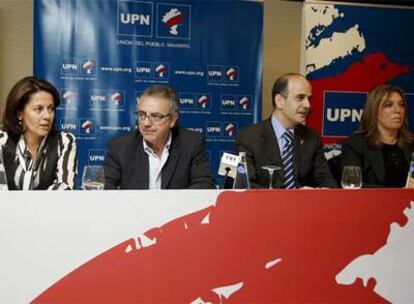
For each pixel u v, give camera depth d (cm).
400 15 370
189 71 348
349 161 283
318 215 150
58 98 237
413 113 375
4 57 343
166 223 142
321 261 151
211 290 145
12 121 228
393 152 283
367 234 154
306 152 263
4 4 340
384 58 371
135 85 343
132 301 141
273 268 148
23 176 224
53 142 233
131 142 231
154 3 340
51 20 329
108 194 139
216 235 145
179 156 231
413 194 156
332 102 368
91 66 336
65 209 137
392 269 156
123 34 339
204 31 348
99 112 340
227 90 354
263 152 258
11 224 135
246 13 351
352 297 154
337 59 367
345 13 365
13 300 136
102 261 140
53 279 138
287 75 261
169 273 143
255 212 147
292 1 374
